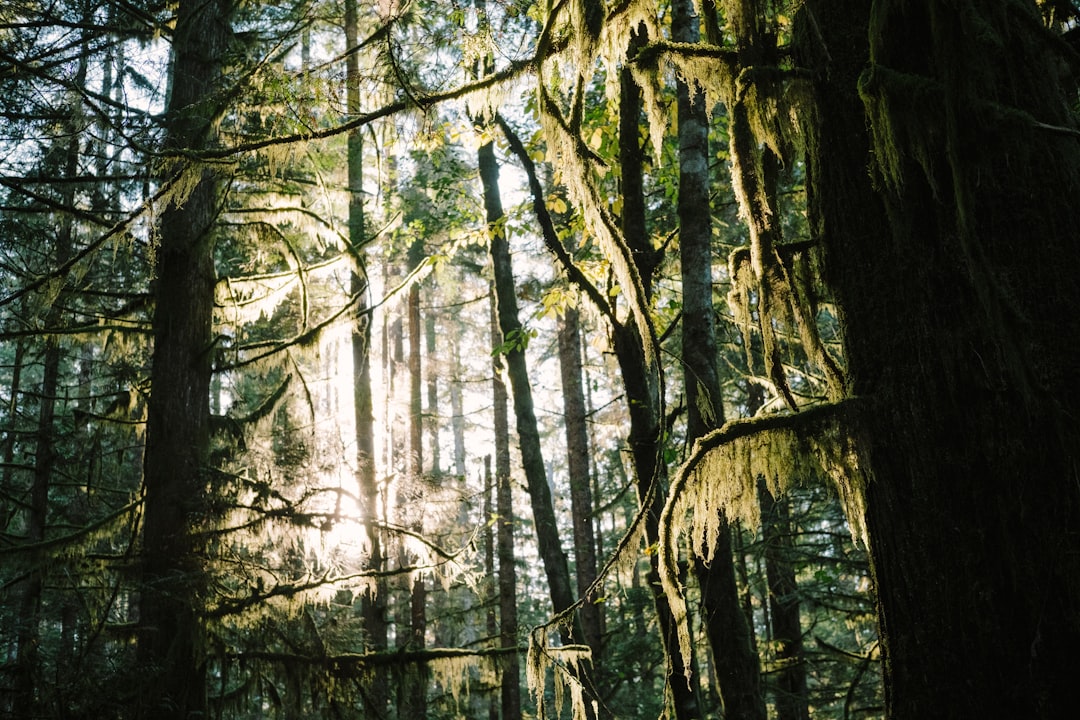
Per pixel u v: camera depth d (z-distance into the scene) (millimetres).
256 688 8164
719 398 4934
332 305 13859
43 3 7359
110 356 9203
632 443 5098
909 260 2150
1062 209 2010
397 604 17188
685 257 5234
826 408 2355
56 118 7082
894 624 2088
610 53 3475
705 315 5086
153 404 8203
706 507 2627
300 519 7707
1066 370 1902
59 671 6668
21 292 6820
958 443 1998
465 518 17750
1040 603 1830
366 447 12039
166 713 6824
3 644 7371
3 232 8188
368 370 12336
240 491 8078
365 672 8031
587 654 6215
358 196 12758
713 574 4680
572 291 7422
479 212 10844
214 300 8977
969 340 2016
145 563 7668
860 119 2346
